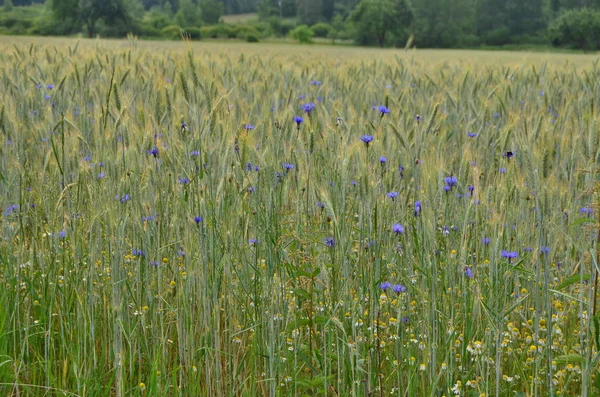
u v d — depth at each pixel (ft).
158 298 20.51
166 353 19.19
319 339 19.35
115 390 18.25
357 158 19.66
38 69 37.68
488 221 18.95
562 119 28.40
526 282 20.72
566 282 16.22
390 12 390.01
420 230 18.89
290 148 21.45
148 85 28.58
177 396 17.29
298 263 19.79
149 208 20.65
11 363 18.07
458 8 410.93
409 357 16.76
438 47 415.23
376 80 44.83
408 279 18.08
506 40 434.30
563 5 416.46
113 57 42.55
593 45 354.95
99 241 19.79
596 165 16.71
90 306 18.04
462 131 33.27
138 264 19.86
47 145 24.95
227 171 18.88
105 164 19.11
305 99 40.06
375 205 17.38
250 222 19.43
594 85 43.60
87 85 35.86
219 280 18.35
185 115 22.80
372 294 17.71
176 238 19.95
